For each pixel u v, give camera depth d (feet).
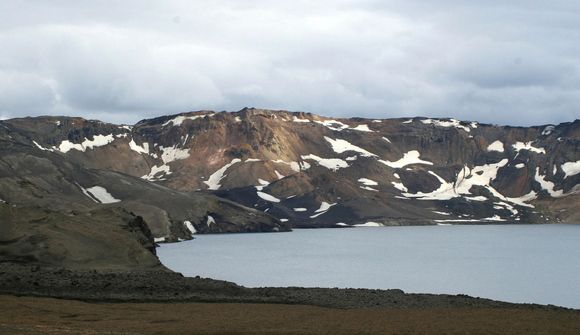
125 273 324.19
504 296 363.35
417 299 277.23
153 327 192.34
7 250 350.64
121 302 256.52
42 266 333.21
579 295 368.89
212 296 273.75
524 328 193.67
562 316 221.05
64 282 291.17
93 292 273.95
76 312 218.79
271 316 217.77
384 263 587.27
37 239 362.12
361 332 186.80
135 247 377.30
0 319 199.82
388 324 200.23
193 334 181.98
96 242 375.45
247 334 183.11
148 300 260.83
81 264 346.74
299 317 215.31
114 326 192.75
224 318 212.02
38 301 240.12
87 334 173.78
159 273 330.13
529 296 364.38
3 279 291.17
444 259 639.35
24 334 171.32
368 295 285.43
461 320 209.05
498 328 193.47
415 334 184.24
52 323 195.93
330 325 198.08
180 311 228.84
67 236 372.99
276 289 297.94
